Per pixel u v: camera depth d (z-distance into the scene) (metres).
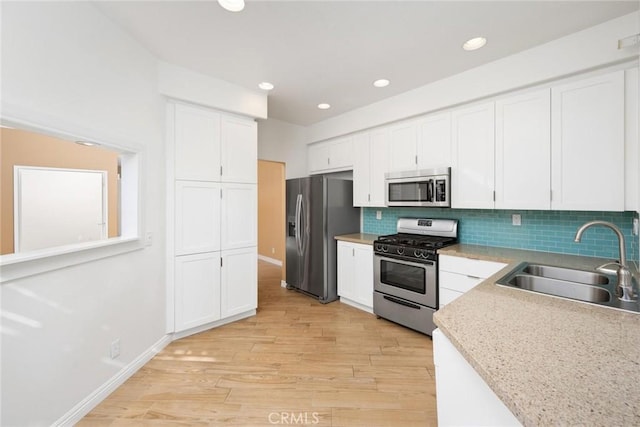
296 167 4.25
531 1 1.65
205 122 2.66
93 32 1.70
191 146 2.57
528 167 2.20
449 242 2.80
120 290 1.93
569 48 1.98
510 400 0.61
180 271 2.51
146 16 1.79
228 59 2.32
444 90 2.66
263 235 6.52
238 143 2.91
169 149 2.44
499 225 2.67
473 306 1.14
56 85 1.48
